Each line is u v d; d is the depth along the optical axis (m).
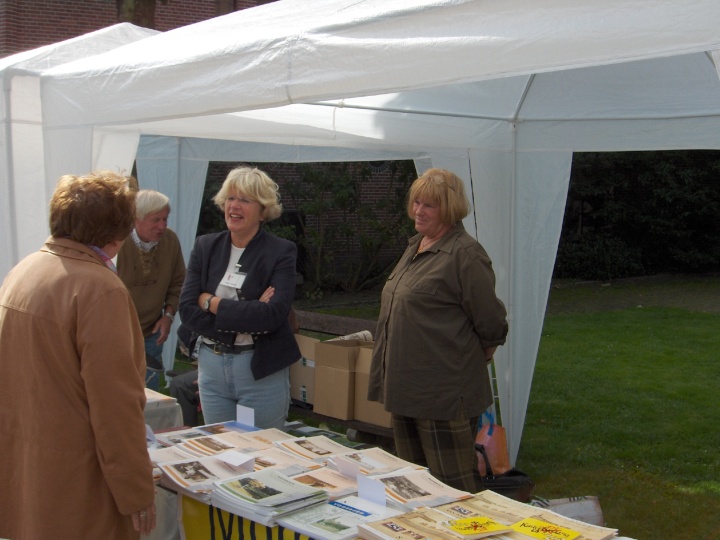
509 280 4.69
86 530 1.91
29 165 3.33
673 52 1.67
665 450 5.23
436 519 1.97
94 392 1.85
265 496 2.10
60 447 1.89
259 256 3.12
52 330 1.87
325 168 12.38
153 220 4.23
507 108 4.46
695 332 10.11
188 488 2.22
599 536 1.88
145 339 4.38
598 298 13.41
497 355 4.74
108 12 12.12
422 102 4.44
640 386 7.19
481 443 4.05
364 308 12.03
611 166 15.82
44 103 3.30
